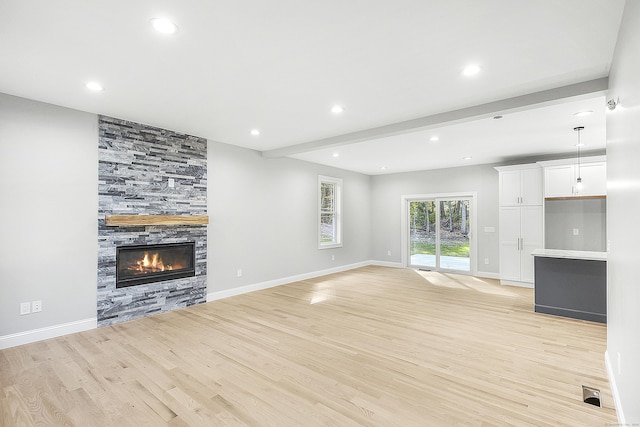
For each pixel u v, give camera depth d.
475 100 3.29
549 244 6.19
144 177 4.25
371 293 5.53
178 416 2.12
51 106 3.48
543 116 3.79
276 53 2.38
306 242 6.82
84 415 2.13
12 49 2.31
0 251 3.19
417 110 3.60
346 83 2.90
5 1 1.77
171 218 4.38
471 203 7.32
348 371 2.73
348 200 8.06
